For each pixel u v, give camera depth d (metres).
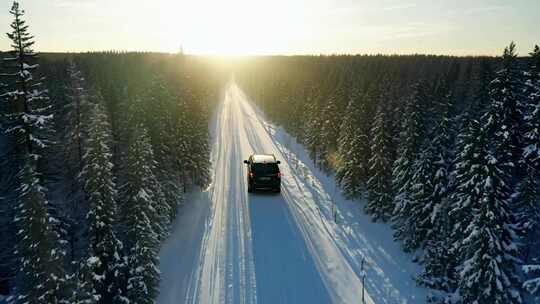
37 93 19.11
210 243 18.31
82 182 19.92
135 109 26.03
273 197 25.00
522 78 17.66
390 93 42.62
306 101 53.84
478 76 37.56
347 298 13.85
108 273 15.23
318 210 23.20
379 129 23.38
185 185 27.36
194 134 28.48
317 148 37.88
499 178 13.23
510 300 11.92
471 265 12.36
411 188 17.89
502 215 12.93
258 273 15.38
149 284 14.11
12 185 20.16
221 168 33.72
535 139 15.49
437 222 16.25
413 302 13.73
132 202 15.96
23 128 18.48
